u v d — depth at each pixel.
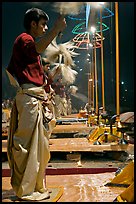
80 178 5.20
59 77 5.90
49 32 3.71
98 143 7.03
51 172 5.57
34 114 3.78
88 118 13.30
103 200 3.90
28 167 3.69
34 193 3.77
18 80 3.88
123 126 7.15
